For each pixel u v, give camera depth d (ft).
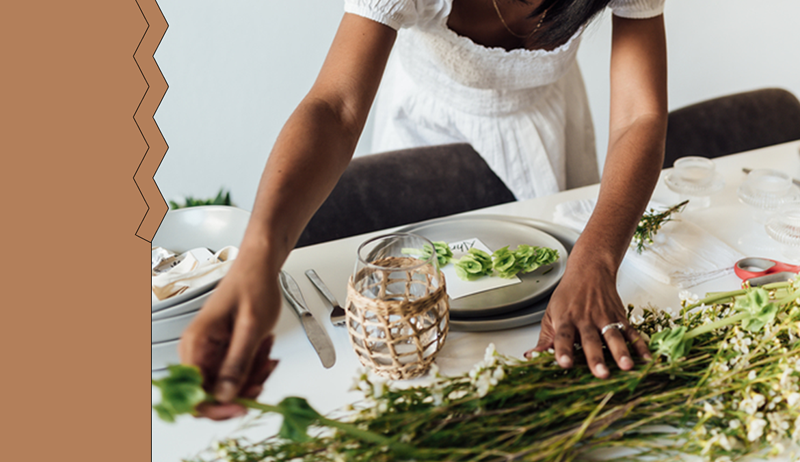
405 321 1.94
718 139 5.16
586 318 2.08
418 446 1.56
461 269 2.71
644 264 2.77
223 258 2.64
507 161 4.68
